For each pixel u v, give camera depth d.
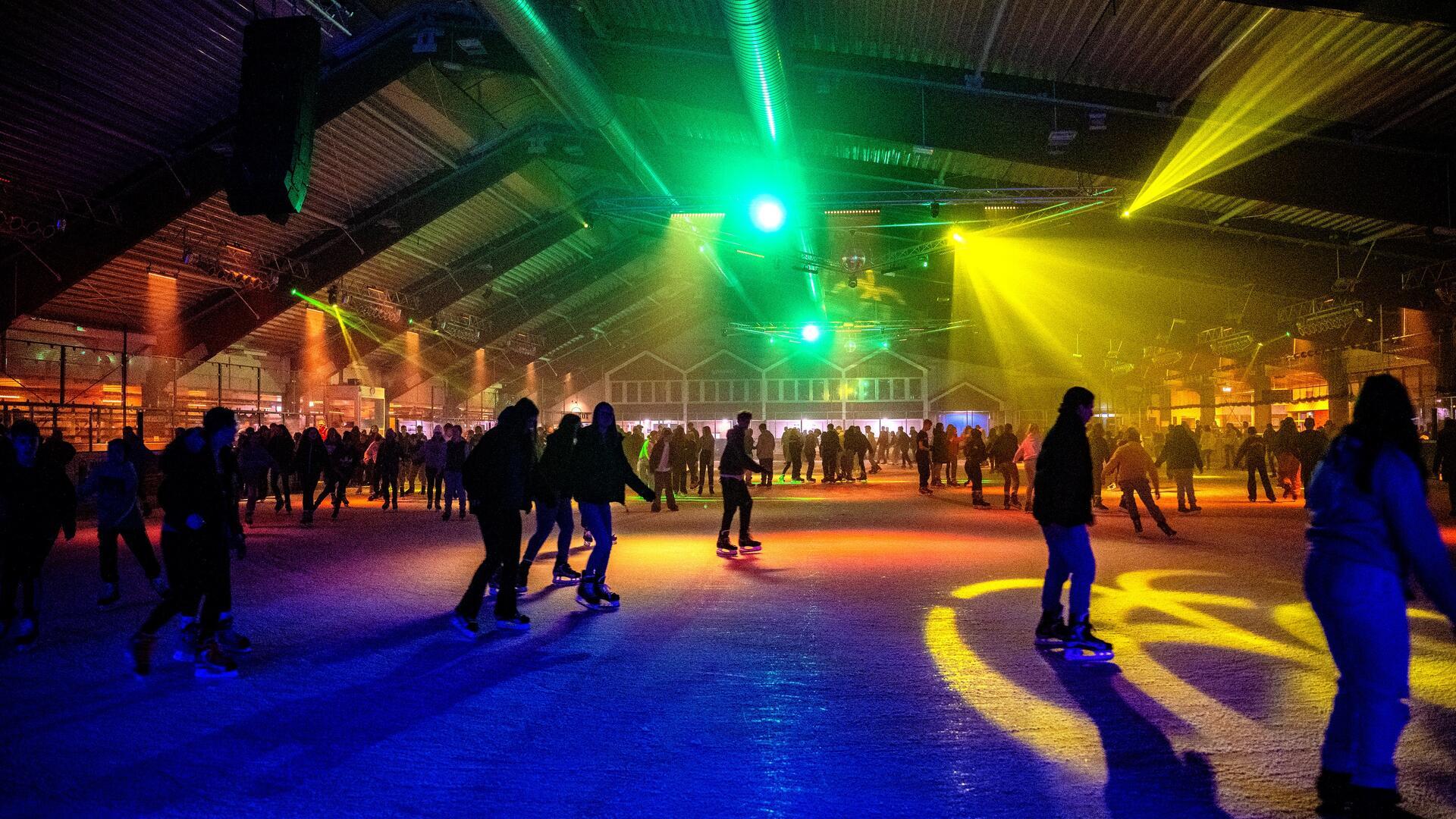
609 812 3.39
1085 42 13.55
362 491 26.62
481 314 36.03
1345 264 21.12
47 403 20.08
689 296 47.94
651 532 14.45
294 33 11.91
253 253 23.50
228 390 28.44
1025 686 5.12
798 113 16.38
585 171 27.48
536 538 8.48
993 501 20.81
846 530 14.36
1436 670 5.34
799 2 13.88
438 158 23.23
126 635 6.65
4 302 18.97
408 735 4.30
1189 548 11.24
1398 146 14.47
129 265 21.73
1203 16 12.30
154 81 16.70
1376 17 9.81
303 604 7.94
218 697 4.95
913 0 13.47
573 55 14.46
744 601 8.02
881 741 4.20
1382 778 3.12
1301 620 6.88
